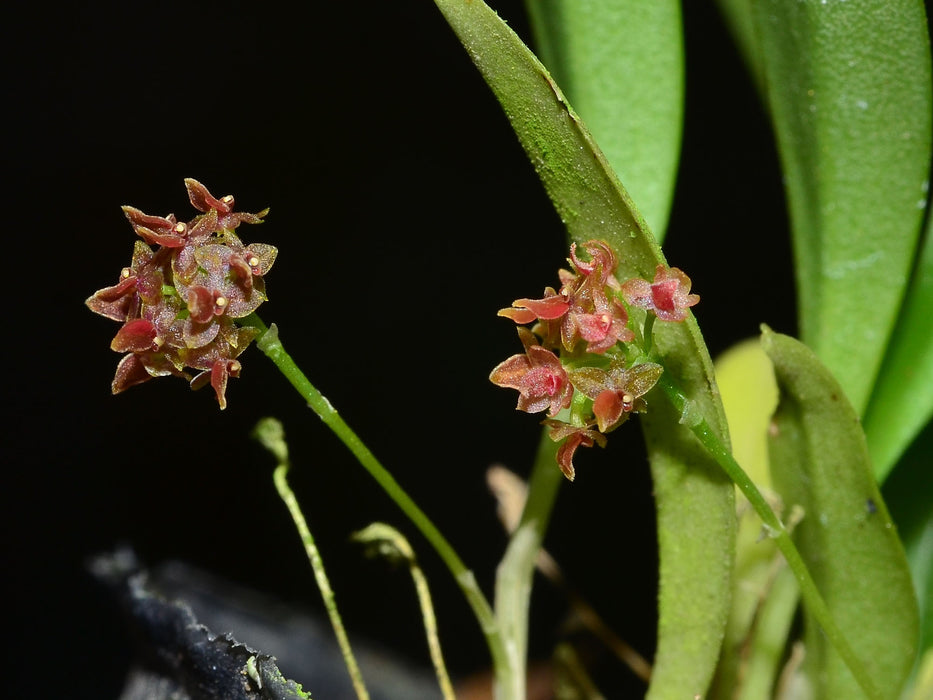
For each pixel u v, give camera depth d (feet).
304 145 1.33
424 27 1.35
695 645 0.63
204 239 0.60
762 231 1.21
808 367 0.61
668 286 0.59
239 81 1.34
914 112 0.65
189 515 1.13
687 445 0.62
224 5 1.35
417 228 1.29
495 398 1.17
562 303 0.59
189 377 0.60
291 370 0.61
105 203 1.28
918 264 0.69
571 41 0.66
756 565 0.69
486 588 1.06
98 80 1.31
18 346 1.20
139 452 1.16
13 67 1.29
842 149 0.65
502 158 1.31
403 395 1.19
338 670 0.79
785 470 0.64
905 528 0.70
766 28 0.65
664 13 0.66
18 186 1.26
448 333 1.22
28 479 1.15
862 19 0.64
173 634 0.64
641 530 1.07
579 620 0.77
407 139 1.34
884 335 0.66
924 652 0.70
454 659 1.02
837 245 0.66
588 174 0.60
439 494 1.13
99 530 1.13
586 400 0.60
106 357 1.21
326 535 1.11
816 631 0.66
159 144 1.31
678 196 1.24
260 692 0.61
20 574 1.11
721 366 0.78
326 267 1.27
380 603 1.06
